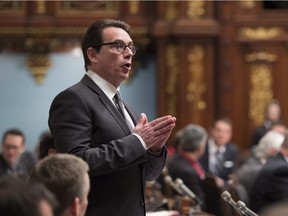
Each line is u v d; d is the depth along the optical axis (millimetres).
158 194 13836
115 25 6996
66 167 5410
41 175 5387
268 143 15211
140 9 21766
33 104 22000
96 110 6770
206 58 21312
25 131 22016
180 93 21281
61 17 21672
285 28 21531
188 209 11211
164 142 6836
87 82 6945
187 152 13797
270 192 12492
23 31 21609
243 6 21531
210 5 21312
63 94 6801
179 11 21250
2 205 3885
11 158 15055
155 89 21938
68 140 6566
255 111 21578
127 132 6875
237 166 19156
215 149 18656
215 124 18688
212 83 21359
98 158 6371
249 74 21562
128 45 6945
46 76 21953
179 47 21250
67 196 5348
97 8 21766
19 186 3988
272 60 21562
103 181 6668
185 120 21297
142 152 6500
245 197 12492
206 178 13055
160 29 21141
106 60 6883
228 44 21422
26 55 21922
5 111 21953
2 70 21891
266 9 21547
